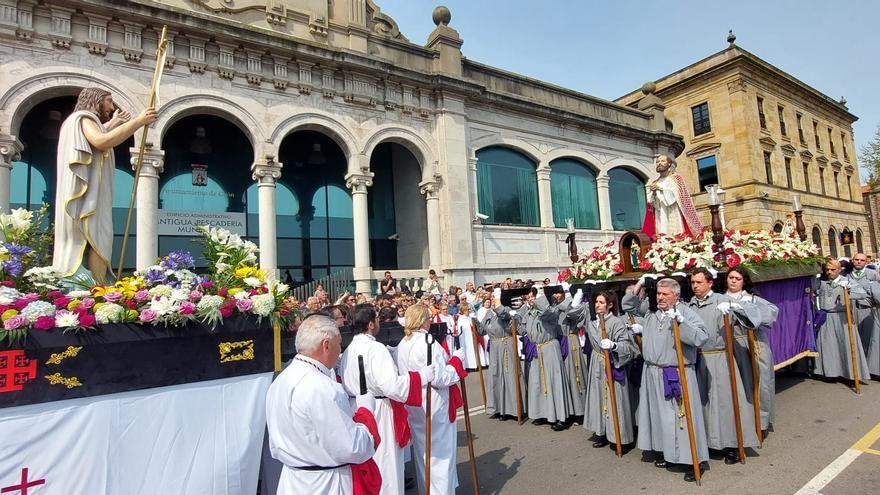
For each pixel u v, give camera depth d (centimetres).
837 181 3844
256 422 358
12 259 352
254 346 366
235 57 1287
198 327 341
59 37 1057
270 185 1301
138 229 1112
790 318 753
